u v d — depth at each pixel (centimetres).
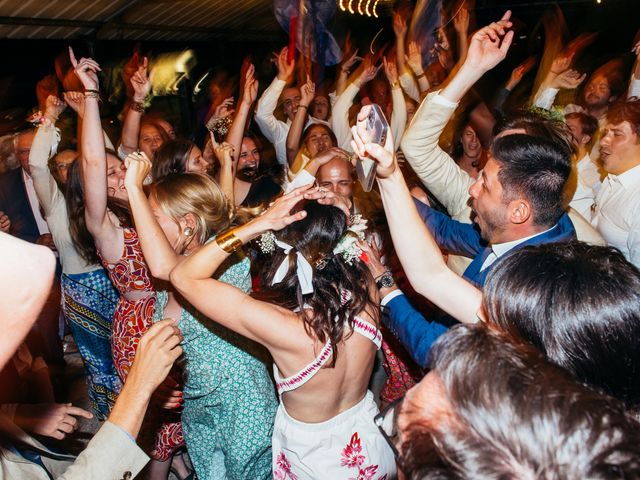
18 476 134
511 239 201
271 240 196
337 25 731
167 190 244
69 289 323
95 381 328
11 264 90
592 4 794
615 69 456
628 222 274
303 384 193
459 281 164
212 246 187
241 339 233
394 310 195
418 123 261
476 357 78
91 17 538
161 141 461
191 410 246
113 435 131
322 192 198
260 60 815
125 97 643
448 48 586
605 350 110
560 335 112
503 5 802
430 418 77
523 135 197
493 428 71
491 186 197
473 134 367
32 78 545
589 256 120
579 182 359
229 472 247
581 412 70
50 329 382
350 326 193
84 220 289
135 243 271
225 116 467
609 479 65
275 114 616
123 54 641
